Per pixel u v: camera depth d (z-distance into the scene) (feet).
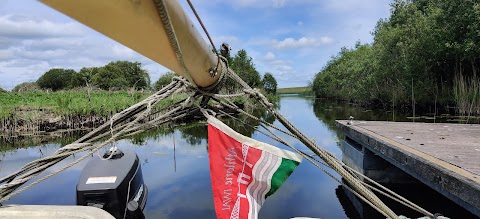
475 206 9.10
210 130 6.10
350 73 98.48
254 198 6.10
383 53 64.64
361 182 7.52
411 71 57.16
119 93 68.49
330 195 17.08
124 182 9.95
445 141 16.93
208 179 19.43
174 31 2.97
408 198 16.65
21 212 6.50
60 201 16.49
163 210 15.17
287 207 15.58
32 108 47.26
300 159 6.35
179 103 6.75
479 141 16.80
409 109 61.36
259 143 6.22
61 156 6.27
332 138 33.32
